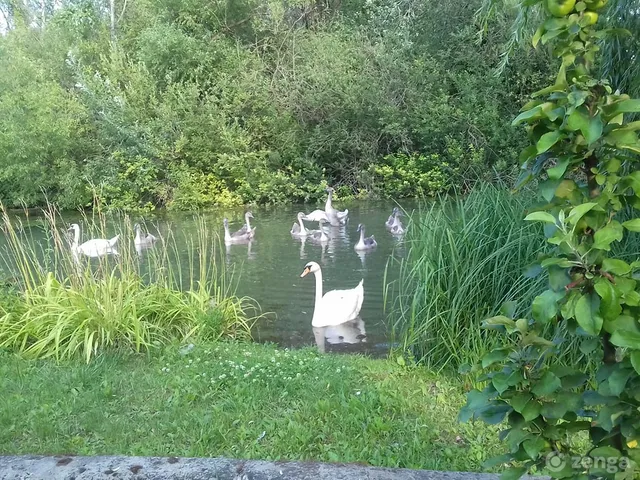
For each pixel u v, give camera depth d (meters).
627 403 1.73
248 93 23.16
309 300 8.91
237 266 11.32
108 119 21.98
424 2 22.67
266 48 25.12
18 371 5.47
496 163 20.03
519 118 1.71
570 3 1.73
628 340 1.55
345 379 5.18
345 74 22.52
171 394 4.96
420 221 6.51
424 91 22.02
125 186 21.97
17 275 8.89
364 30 23.64
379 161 22.83
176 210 21.50
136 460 3.00
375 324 7.68
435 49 22.62
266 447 3.94
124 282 7.07
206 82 23.41
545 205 1.82
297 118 23.30
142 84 23.31
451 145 20.84
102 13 27.84
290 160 23.14
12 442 4.09
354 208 19.45
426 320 5.87
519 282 5.66
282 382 5.11
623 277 1.62
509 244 5.66
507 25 18.28
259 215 19.09
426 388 5.09
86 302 6.47
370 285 9.66
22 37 25.30
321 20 25.64
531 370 1.79
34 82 21.77
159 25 24.19
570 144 1.72
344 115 22.69
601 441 1.87
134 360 5.93
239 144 22.39
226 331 7.29
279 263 11.51
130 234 7.91
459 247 5.95
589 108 1.63
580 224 1.69
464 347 5.60
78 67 23.05
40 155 21.38
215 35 25.36
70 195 21.53
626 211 4.72
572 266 1.63
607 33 1.75
